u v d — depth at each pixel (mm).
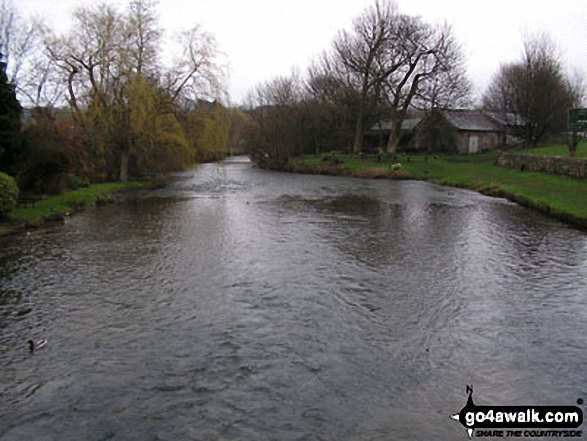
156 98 32469
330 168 44750
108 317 9773
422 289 11352
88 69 30703
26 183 23734
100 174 33594
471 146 55375
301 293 11102
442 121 55469
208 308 10234
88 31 30578
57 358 8062
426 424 6305
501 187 27875
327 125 56719
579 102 56531
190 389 7129
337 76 51156
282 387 7160
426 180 38000
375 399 6855
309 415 6492
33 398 6930
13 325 9375
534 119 44531
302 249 15188
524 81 46625
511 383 7254
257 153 59156
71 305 10414
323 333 8977
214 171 48750
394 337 8812
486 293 11047
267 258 14109
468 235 17078
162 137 33188
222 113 35750
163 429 6234
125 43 31375
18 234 17453
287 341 8656
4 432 6184
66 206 22547
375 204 25156
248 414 6523
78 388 7172
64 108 32406
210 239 16688
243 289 11398
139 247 15508
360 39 47875
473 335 8875
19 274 12570
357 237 16922
